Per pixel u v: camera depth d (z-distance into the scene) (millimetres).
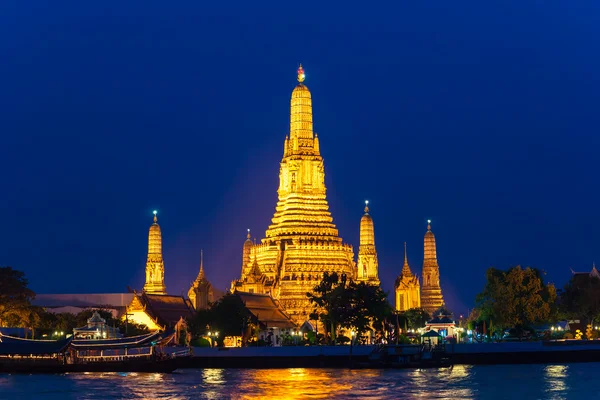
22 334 199000
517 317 199125
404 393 131250
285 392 133375
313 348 179625
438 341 187750
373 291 197625
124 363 167000
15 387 142250
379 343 191750
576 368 166875
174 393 133625
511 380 146250
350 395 129500
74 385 144875
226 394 132000
